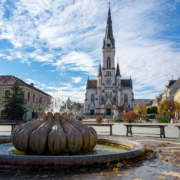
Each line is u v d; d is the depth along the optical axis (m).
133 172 4.14
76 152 5.33
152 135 13.46
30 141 5.11
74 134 5.25
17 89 33.69
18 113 32.72
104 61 80.50
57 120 5.73
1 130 17.27
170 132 16.16
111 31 84.25
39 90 57.84
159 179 3.73
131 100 77.56
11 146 6.64
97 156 4.38
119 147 7.02
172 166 4.72
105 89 77.94
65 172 3.95
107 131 16.91
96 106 77.12
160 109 41.75
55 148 5.00
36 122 5.77
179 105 41.06
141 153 5.54
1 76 45.91
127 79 83.12
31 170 4.04
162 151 6.95
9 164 4.11
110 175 3.88
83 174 3.87
